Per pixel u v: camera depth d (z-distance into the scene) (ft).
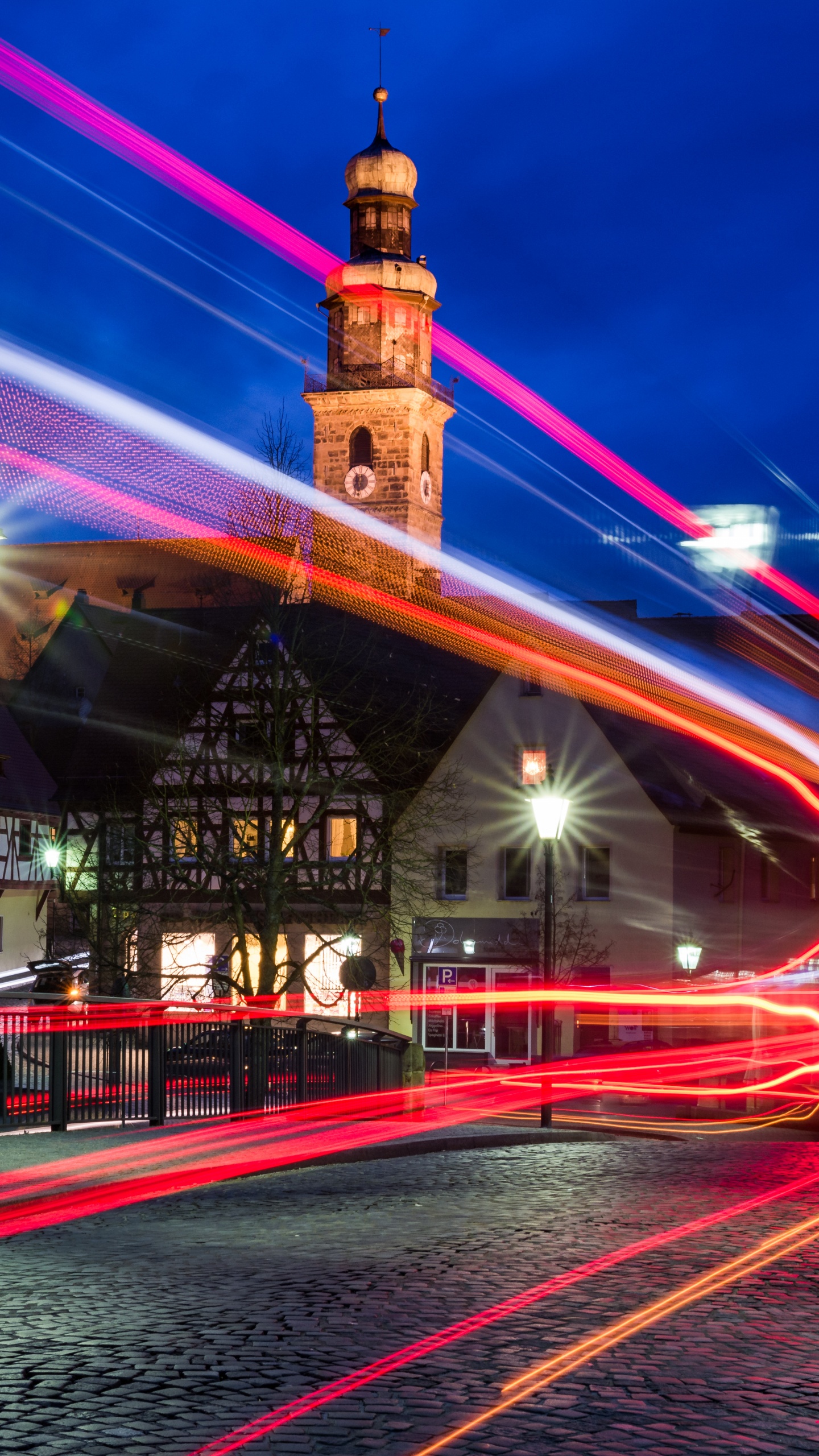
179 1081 63.31
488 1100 106.93
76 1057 57.93
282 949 153.07
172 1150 53.36
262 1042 69.31
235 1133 61.46
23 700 188.34
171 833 122.52
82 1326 27.43
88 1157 49.78
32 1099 56.03
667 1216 43.04
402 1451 20.21
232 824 121.90
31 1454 19.76
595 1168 56.85
